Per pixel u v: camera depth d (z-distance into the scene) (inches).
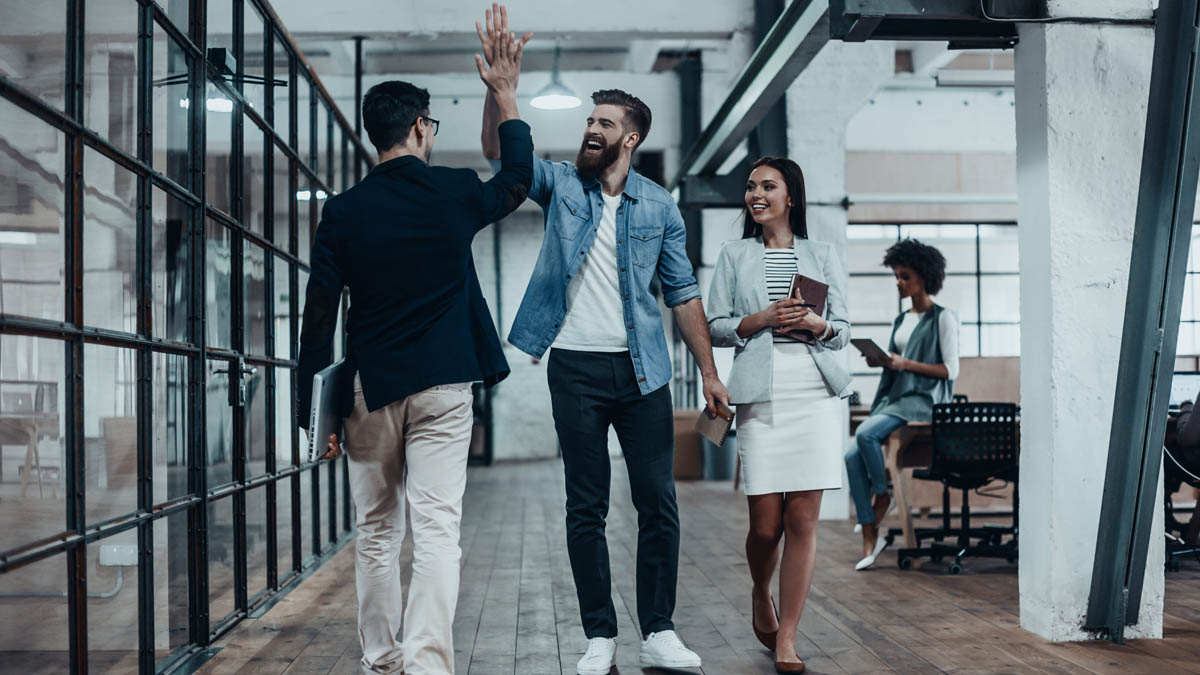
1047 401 132.2
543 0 312.5
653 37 319.3
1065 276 131.3
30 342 88.6
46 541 85.2
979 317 510.0
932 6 131.0
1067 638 131.2
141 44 110.0
